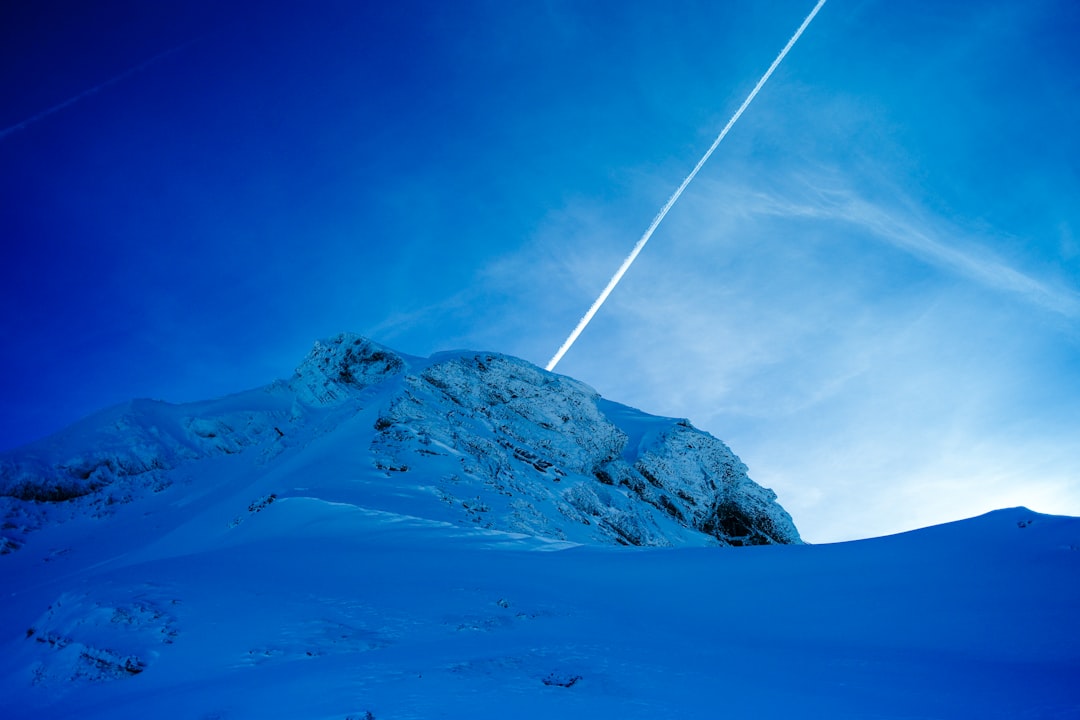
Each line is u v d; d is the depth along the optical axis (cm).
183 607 2056
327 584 2308
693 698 1085
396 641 1739
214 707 1241
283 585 2292
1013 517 2041
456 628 1817
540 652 1452
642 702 1075
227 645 1777
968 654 1284
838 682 1139
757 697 1071
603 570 2445
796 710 986
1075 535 1814
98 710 1438
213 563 2633
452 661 1400
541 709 1051
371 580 2369
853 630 1541
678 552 2588
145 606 2012
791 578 2014
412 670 1338
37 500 7369
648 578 2291
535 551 2905
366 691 1200
